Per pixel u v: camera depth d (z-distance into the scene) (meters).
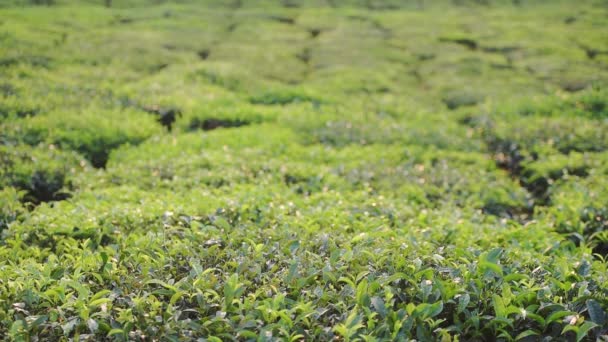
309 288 6.14
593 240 9.80
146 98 18.23
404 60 26.33
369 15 34.41
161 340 5.45
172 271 6.52
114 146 15.16
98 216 8.98
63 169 12.59
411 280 5.84
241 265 6.39
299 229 7.89
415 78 24.09
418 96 21.72
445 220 9.62
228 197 10.04
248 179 12.16
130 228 8.78
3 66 19.61
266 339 5.26
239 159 13.30
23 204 10.54
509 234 9.01
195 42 26.66
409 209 10.27
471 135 17.38
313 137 16.22
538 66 25.16
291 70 23.86
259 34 29.12
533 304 5.75
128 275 6.39
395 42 28.91
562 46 28.08
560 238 8.74
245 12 33.56
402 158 14.83
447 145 16.33
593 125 16.83
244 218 8.74
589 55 27.33
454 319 5.65
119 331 5.34
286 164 13.07
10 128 14.48
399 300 5.88
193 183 11.81
